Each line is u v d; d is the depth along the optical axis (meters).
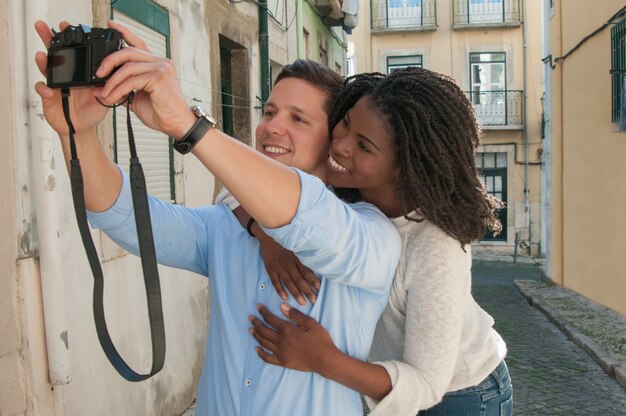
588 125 10.02
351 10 13.08
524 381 6.36
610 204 9.15
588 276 10.27
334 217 1.22
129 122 1.07
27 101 2.71
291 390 1.39
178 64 4.82
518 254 20.33
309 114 1.66
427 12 22.03
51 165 2.76
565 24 11.12
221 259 1.53
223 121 6.86
